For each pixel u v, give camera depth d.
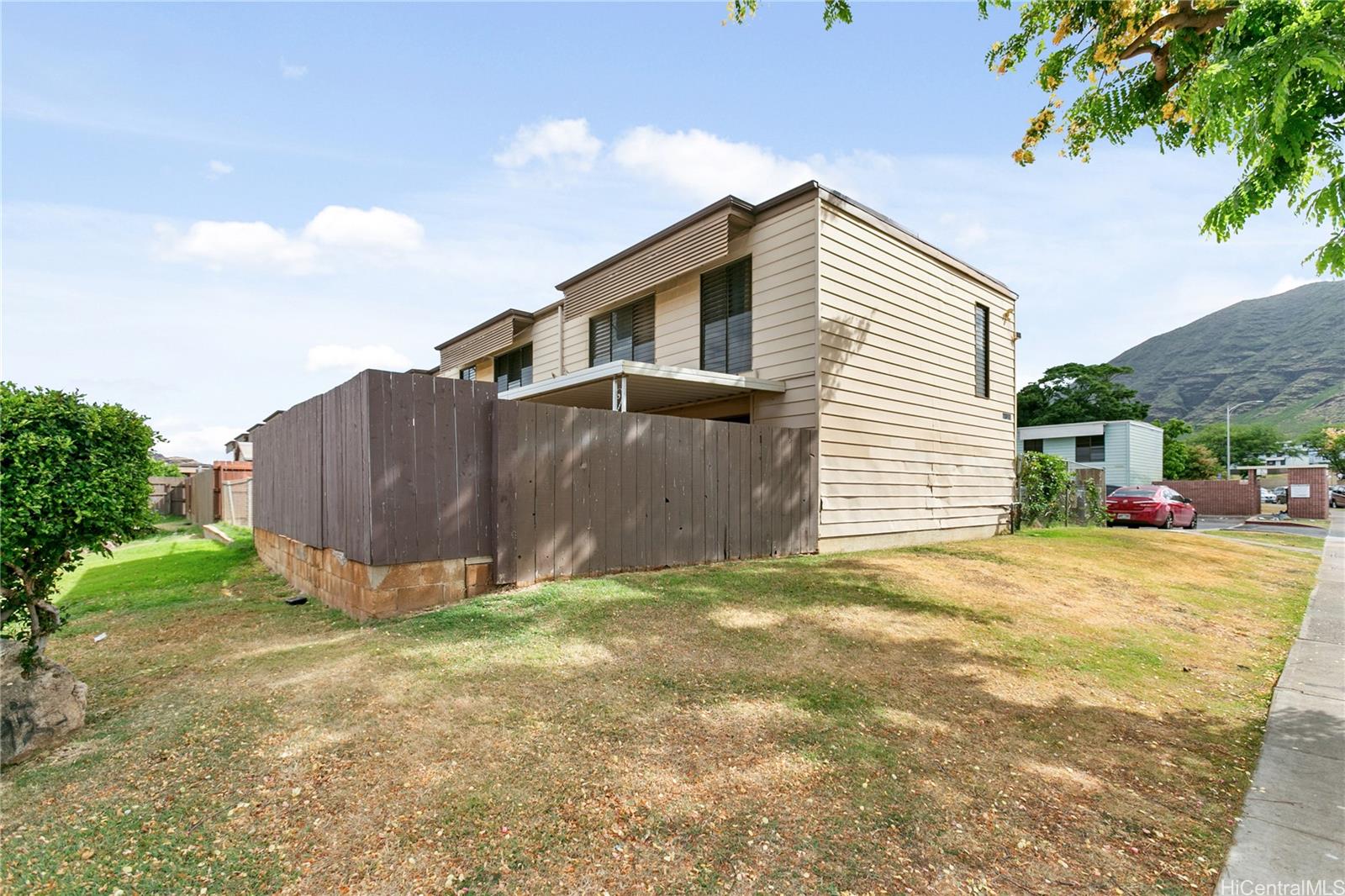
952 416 11.04
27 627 3.70
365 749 2.80
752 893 1.92
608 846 2.14
